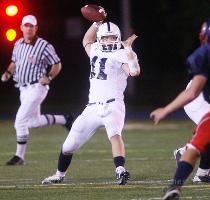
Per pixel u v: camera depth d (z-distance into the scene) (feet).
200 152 52.01
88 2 237.86
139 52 232.32
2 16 115.65
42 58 87.35
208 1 208.03
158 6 222.89
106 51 66.59
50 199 58.49
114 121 65.72
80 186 65.57
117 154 65.87
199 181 66.54
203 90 52.47
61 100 209.97
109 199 58.18
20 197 59.67
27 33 87.04
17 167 82.02
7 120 159.53
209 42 53.47
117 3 231.50
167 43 227.81
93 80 66.80
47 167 81.76
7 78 90.27
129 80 208.74
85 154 96.02
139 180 69.46
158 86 226.79
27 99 86.43
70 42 239.91
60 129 138.51
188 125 143.02
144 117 163.53
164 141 113.91
